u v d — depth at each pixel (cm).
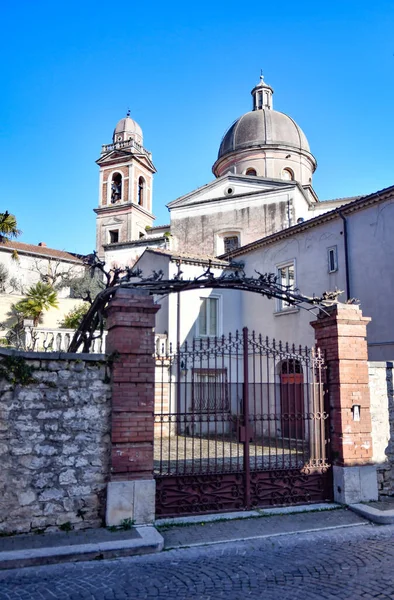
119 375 809
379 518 831
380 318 1680
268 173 3184
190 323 2180
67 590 575
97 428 801
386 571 630
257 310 2238
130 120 4762
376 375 1002
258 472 905
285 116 3406
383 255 1695
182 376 1867
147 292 853
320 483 945
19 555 648
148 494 797
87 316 1009
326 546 730
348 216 1850
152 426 816
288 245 2123
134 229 4453
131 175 4519
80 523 766
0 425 748
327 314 988
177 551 706
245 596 560
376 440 977
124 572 631
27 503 744
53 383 786
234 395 1825
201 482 865
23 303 3475
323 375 988
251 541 747
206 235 2858
